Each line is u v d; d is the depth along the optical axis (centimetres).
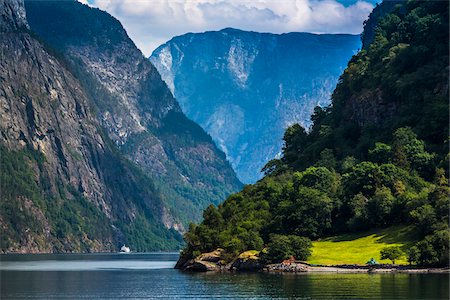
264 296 17988
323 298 17100
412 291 17725
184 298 18575
